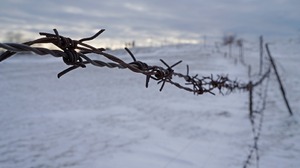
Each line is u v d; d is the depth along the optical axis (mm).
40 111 10117
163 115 8938
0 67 26672
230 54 45438
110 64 1033
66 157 5598
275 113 8688
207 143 6090
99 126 7828
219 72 20953
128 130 7336
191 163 5066
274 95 11719
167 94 12898
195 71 21656
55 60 31391
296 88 13547
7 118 9156
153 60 20531
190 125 7594
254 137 6398
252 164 4957
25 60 31484
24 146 6328
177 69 22766
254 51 54969
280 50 53812
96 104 11148
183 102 10898
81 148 6074
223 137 6469
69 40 753
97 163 5227
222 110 9234
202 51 52531
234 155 5367
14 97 13188
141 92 13750
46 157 5648
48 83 17578
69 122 8406
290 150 5590
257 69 23797
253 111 8789
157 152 5656
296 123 7492
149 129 7352
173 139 6449
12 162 5434
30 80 18844
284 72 20906
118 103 11211
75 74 21734
